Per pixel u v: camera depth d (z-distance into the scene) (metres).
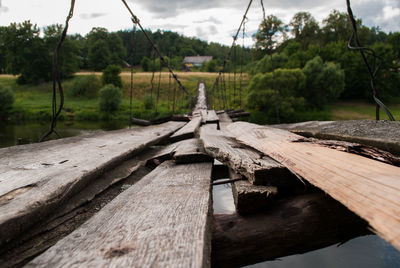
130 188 1.37
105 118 41.00
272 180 1.22
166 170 1.78
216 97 39.84
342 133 1.92
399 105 30.56
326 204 1.12
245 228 1.09
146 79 60.97
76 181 1.22
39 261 0.69
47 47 64.44
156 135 3.34
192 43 126.38
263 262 1.08
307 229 1.08
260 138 1.99
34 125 34.44
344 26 62.19
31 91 59.59
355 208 0.68
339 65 42.62
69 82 62.50
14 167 1.42
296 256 1.08
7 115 42.47
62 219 1.07
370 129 1.90
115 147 2.16
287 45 64.38
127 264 0.64
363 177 0.84
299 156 1.25
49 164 1.50
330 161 1.08
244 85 49.47
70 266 0.65
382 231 0.56
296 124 3.05
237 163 1.39
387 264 1.03
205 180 1.43
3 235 0.79
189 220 0.87
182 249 0.69
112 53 80.62
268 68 49.12
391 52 38.41
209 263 0.76
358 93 44.00
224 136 2.74
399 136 1.53
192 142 2.68
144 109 42.97
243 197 1.12
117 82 55.53
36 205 0.94
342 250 1.08
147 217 0.93
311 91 39.84
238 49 65.00
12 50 64.62
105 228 0.86
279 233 1.07
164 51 87.25
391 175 0.82
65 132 27.98
